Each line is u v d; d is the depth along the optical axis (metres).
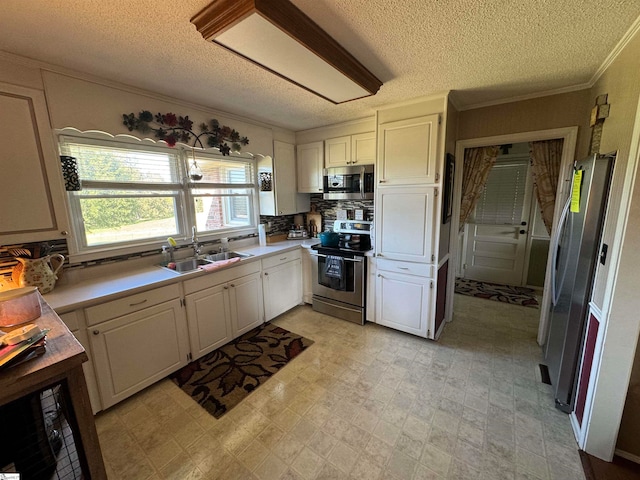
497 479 1.42
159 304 2.10
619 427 1.49
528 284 4.27
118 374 1.90
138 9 1.23
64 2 1.17
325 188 3.38
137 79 1.99
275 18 1.22
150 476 1.46
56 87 1.78
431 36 1.50
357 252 2.99
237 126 2.92
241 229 3.32
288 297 3.37
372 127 3.02
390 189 2.70
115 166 2.27
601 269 1.56
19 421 0.90
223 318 2.60
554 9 1.26
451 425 1.75
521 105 2.45
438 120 2.35
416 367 2.34
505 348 2.61
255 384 2.15
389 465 1.50
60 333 0.95
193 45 1.55
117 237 2.35
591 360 1.58
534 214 4.10
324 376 2.24
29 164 1.72
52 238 1.85
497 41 1.55
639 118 1.28
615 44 1.57
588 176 1.67
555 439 1.64
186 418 1.84
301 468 1.49
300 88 2.18
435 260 2.56
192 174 2.65
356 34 1.48
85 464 0.89
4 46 1.52
